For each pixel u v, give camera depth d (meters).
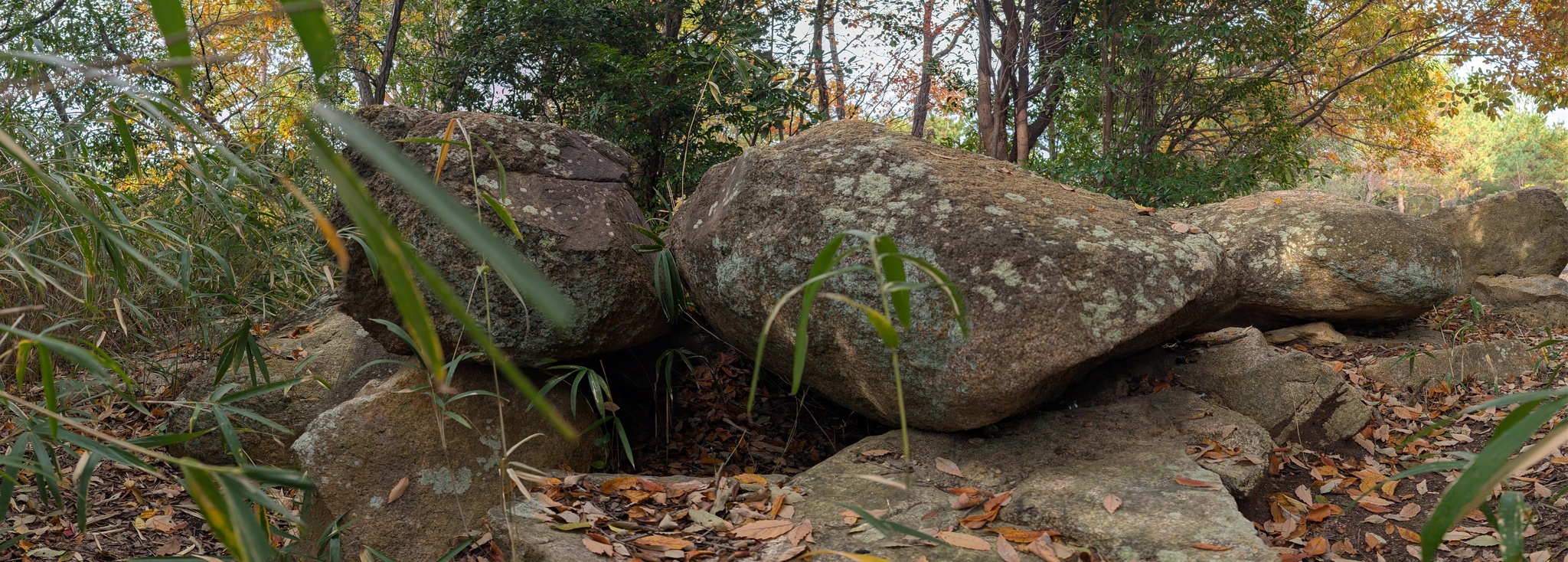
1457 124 35.88
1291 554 2.52
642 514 2.63
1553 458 3.08
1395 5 12.85
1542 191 6.55
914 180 2.97
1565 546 2.42
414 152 3.01
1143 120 10.48
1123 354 2.96
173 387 3.57
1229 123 13.21
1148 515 2.41
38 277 2.06
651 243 3.30
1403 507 2.88
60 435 1.42
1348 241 4.80
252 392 2.37
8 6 5.91
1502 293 5.93
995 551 2.32
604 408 3.01
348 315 2.96
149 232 2.63
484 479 2.77
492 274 2.85
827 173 3.05
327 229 0.65
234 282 3.00
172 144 2.63
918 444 2.93
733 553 2.37
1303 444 3.32
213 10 7.41
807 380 3.19
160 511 2.88
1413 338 4.97
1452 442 3.44
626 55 9.38
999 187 3.04
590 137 3.43
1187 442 2.94
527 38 9.35
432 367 0.54
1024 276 2.66
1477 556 2.55
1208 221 5.45
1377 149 16.03
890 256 1.05
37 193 2.64
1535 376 4.12
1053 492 2.58
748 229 3.01
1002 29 11.89
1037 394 2.77
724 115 9.15
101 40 6.29
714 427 3.60
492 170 3.02
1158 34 9.59
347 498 2.59
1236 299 3.16
